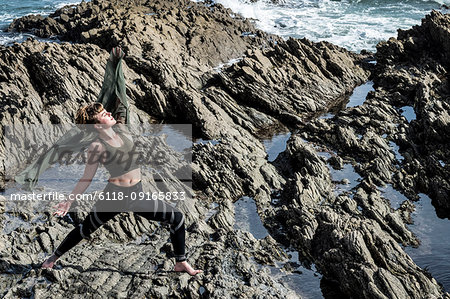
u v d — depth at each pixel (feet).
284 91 42.57
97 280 18.85
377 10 81.05
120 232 22.52
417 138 32.48
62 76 38.65
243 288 19.06
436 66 45.47
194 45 52.70
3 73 39.45
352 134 33.19
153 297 18.33
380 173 29.09
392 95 39.81
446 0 84.84
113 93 16.58
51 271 18.67
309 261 22.22
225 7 77.87
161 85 41.04
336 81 46.01
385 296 18.53
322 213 24.23
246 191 28.27
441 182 27.37
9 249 20.86
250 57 46.57
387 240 21.42
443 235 24.35
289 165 30.83
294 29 71.00
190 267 18.85
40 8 87.66
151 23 54.65
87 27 59.88
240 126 37.99
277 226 25.09
